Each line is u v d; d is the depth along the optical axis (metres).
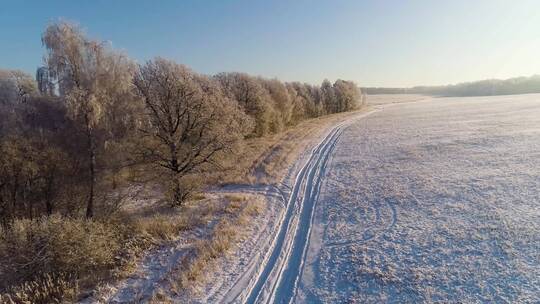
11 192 18.45
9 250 9.61
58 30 16.45
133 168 19.80
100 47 17.44
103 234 11.37
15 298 8.14
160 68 18.48
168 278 9.66
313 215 15.27
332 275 9.71
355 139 36.03
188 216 15.95
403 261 9.98
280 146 33.00
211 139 19.11
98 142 18.20
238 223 14.34
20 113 19.30
